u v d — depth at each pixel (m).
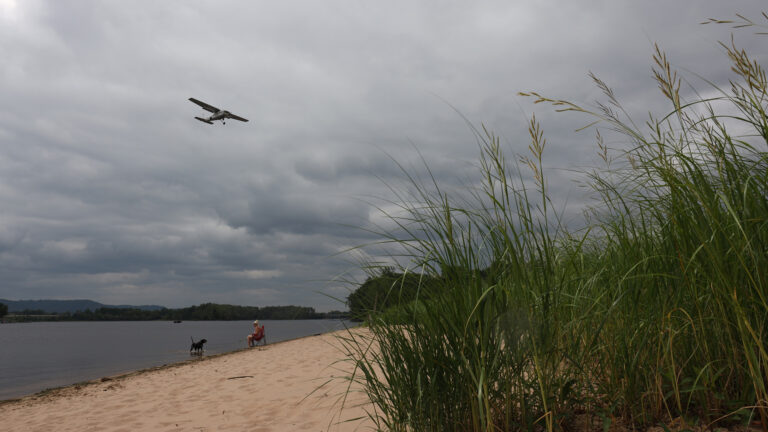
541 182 2.35
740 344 1.96
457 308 2.30
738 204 1.92
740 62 1.96
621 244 2.55
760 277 1.78
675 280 2.16
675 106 2.15
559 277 2.49
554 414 2.26
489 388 2.30
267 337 39.19
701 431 1.96
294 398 5.84
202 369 11.29
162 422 5.47
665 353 2.13
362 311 2.62
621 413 2.33
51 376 15.62
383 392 2.63
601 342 2.44
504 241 2.28
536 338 2.23
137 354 25.77
